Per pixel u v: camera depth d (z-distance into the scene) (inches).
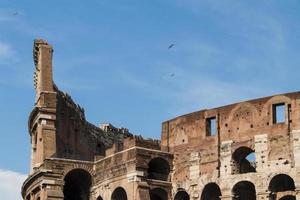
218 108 4156.0
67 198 4655.5
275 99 3946.9
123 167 4227.4
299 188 3732.8
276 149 3863.2
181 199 4202.8
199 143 4170.8
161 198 4249.5
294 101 3878.0
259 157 3902.6
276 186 3900.1
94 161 4515.3
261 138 3924.7
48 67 4896.7
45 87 4817.9
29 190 4675.2
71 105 5019.7
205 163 4104.3
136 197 4079.7
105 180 4352.9
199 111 4234.7
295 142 3811.5
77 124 5019.7
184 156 4217.5
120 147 4343.0
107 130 5438.0
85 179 4539.9
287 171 3791.8
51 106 4766.2
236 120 4060.0
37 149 4731.8
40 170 4429.1
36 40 5014.8
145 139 4471.0
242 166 4104.3
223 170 4015.8
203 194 4072.3
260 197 3833.7
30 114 4904.0
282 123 3885.3
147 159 4195.4
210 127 4197.8
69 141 4911.4
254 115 3998.5
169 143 4333.2
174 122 4350.4
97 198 4402.1
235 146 4013.3
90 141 5137.8
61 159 4463.6
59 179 4429.1
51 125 4731.8
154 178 4232.3
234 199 3941.9
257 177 3875.5
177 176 4210.1
